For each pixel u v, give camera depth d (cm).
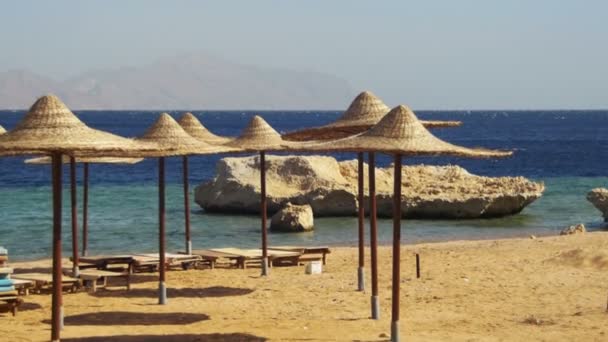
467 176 5238
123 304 2362
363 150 1797
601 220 4716
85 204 3328
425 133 1858
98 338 1956
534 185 5000
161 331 2030
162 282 2362
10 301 2223
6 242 3916
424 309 2227
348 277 2745
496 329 1998
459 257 3062
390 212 4722
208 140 2941
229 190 4903
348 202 4703
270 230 4294
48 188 6419
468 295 2383
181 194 5975
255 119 2697
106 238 4069
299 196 4738
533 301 2291
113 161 3017
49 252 3644
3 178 7238
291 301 2380
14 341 1923
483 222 4638
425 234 4200
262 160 2825
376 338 1938
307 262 3098
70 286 2566
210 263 3034
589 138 16238
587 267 2747
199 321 2141
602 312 2130
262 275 2819
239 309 2286
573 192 6178
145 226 4456
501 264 2853
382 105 2438
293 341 1917
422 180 5088
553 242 3375
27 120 1786
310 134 2633
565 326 2003
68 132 1766
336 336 1961
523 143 14362
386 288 2534
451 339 1909
